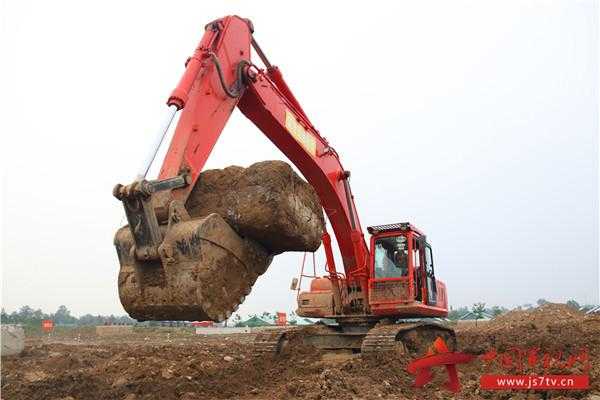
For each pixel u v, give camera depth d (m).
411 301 12.09
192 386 8.32
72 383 8.39
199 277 6.49
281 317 48.47
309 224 7.96
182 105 7.54
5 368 12.12
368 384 8.79
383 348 10.71
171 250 6.63
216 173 7.85
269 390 8.54
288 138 10.14
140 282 6.75
